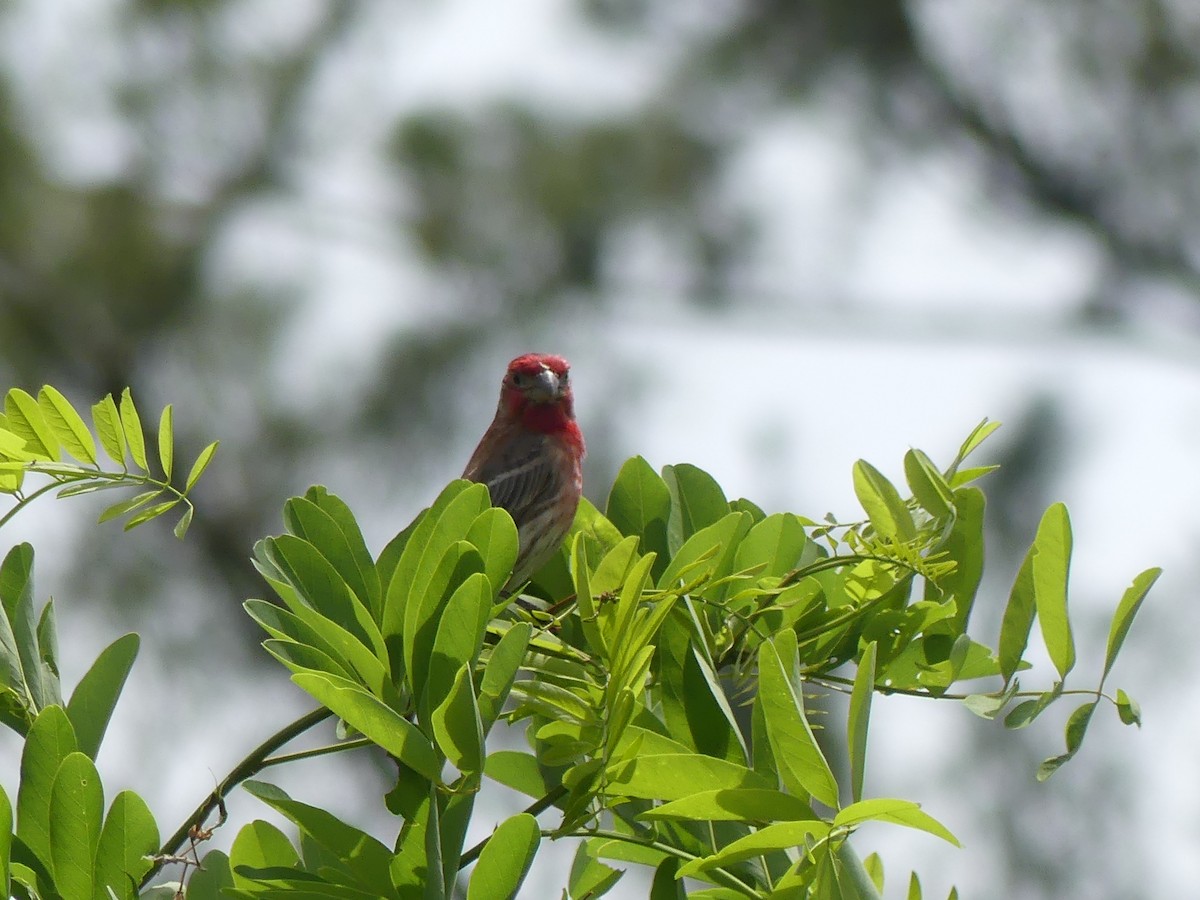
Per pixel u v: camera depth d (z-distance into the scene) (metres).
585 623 3.99
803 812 3.48
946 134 14.60
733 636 4.78
